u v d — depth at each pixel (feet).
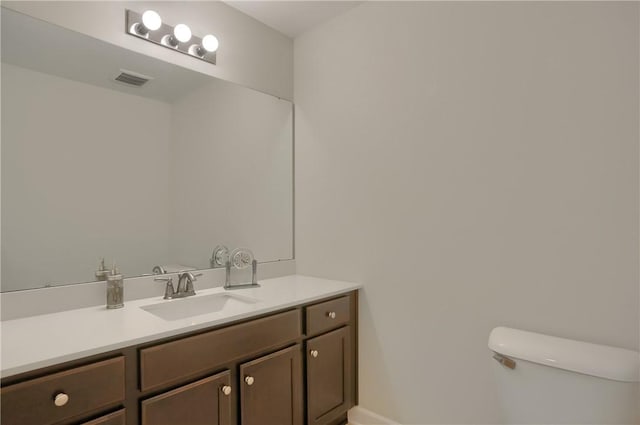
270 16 7.09
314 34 7.48
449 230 5.44
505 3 4.92
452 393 5.40
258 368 4.77
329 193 7.13
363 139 6.57
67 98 4.85
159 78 5.80
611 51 4.10
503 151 4.91
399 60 6.07
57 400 3.07
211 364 4.23
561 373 3.80
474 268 5.18
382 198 6.28
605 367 3.55
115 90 5.32
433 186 5.63
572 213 4.36
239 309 4.75
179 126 6.01
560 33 4.46
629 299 3.96
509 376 4.18
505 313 4.89
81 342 3.45
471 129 5.22
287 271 7.59
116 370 3.48
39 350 3.23
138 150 5.54
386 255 6.21
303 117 7.68
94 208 5.06
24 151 4.48
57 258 4.69
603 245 4.14
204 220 6.31
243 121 6.92
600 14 4.18
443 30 5.54
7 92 4.38
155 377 3.74
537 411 3.95
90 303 4.92
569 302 4.36
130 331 3.79
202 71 6.34
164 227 5.78
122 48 5.38
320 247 7.29
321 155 7.29
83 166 4.98
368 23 6.54
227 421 4.35
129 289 5.32
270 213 7.34
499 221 4.95
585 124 4.27
